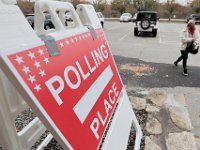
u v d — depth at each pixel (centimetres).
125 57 710
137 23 1319
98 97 142
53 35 117
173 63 635
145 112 315
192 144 241
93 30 183
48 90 95
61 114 98
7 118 115
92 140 116
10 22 89
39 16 121
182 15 4428
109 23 2639
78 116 110
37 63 94
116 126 168
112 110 159
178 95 389
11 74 80
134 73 526
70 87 112
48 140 214
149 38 1252
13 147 119
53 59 106
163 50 859
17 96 126
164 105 343
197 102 358
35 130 152
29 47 93
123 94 206
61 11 169
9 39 85
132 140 236
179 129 271
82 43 149
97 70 156
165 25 2492
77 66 128
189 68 584
